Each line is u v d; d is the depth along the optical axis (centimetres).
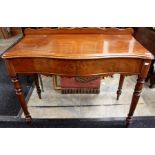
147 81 203
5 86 202
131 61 103
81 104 171
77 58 97
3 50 298
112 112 161
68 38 126
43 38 127
